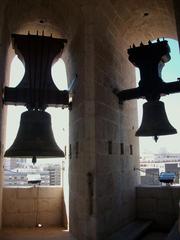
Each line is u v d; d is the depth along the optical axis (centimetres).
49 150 529
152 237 706
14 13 649
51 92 603
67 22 719
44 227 787
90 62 614
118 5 693
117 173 688
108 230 606
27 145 522
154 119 612
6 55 654
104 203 595
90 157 577
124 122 767
